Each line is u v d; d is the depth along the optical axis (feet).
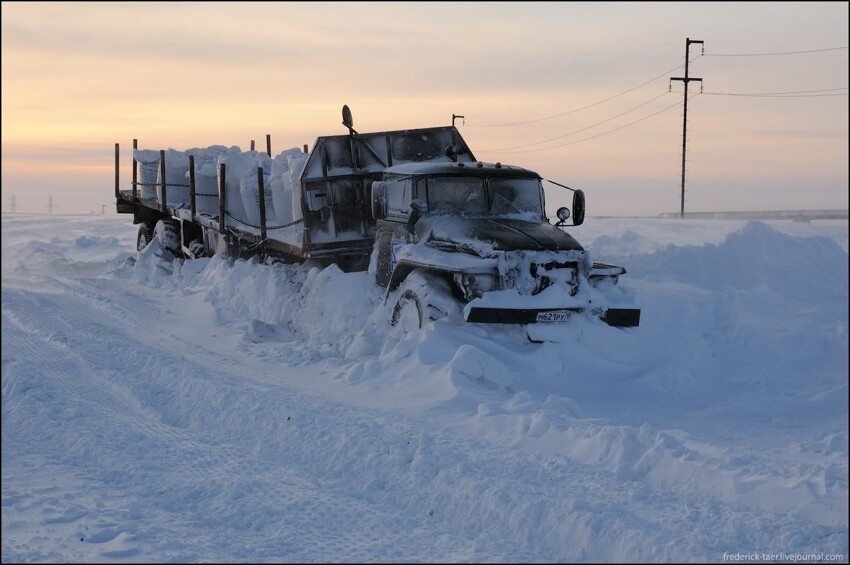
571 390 30.66
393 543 17.35
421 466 21.01
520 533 17.66
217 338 41.37
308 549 17.03
